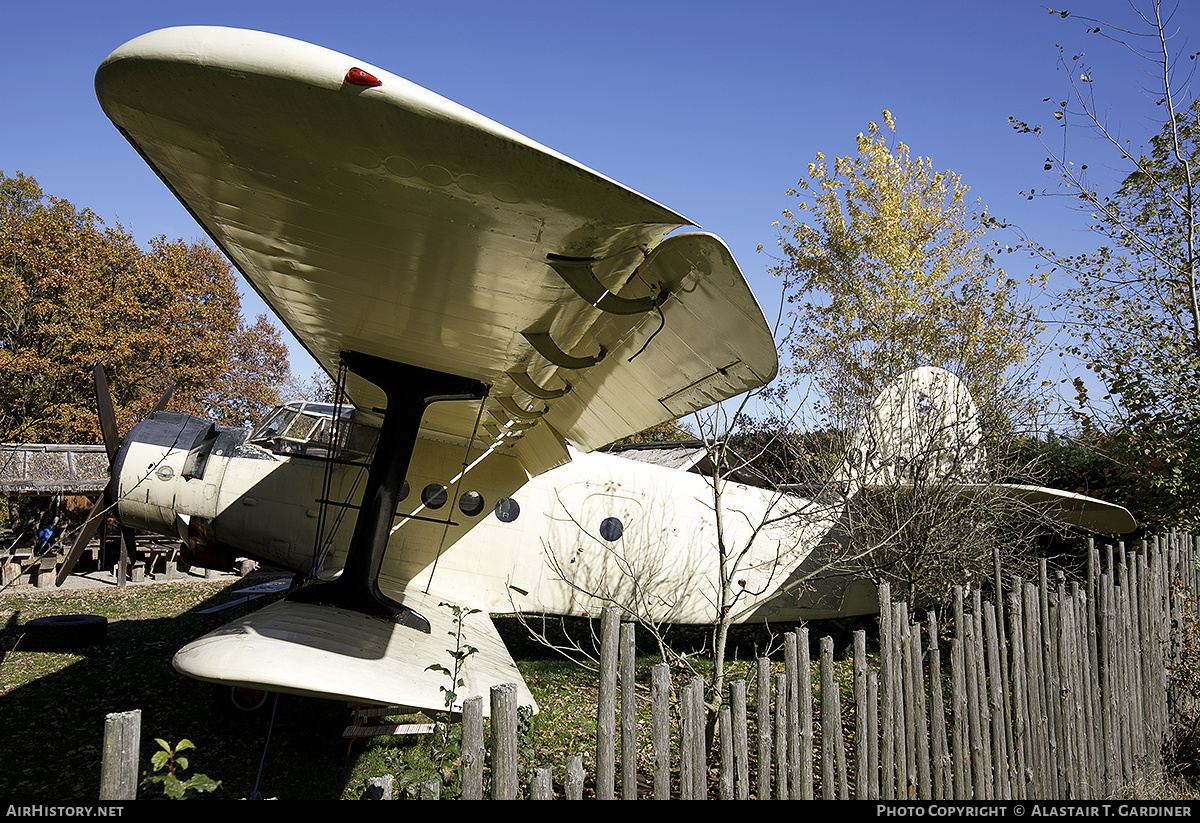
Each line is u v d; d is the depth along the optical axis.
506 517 8.27
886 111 20.75
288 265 3.63
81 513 16.16
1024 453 9.32
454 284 3.40
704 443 5.01
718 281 2.62
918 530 7.14
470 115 1.96
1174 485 8.23
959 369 8.16
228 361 31.45
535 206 2.36
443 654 5.29
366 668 4.23
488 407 6.36
